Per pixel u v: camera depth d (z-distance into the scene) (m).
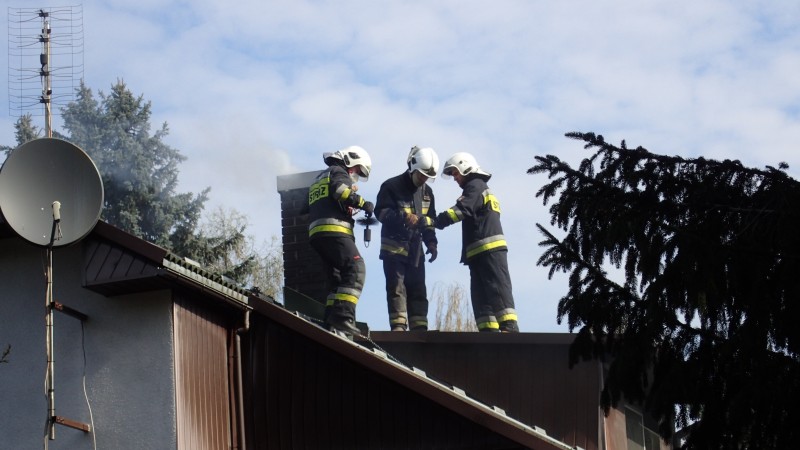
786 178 8.23
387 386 10.66
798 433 7.96
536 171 9.01
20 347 10.33
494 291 14.30
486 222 14.43
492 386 13.51
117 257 9.95
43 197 9.77
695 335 8.55
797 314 7.95
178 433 9.84
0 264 10.56
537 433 10.89
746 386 7.98
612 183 8.78
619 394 8.88
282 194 16.02
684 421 8.61
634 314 8.77
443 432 10.46
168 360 9.98
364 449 10.54
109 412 10.02
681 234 8.31
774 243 8.12
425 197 14.43
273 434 10.69
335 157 13.65
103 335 10.20
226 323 10.78
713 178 8.48
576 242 8.98
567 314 9.02
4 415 10.22
